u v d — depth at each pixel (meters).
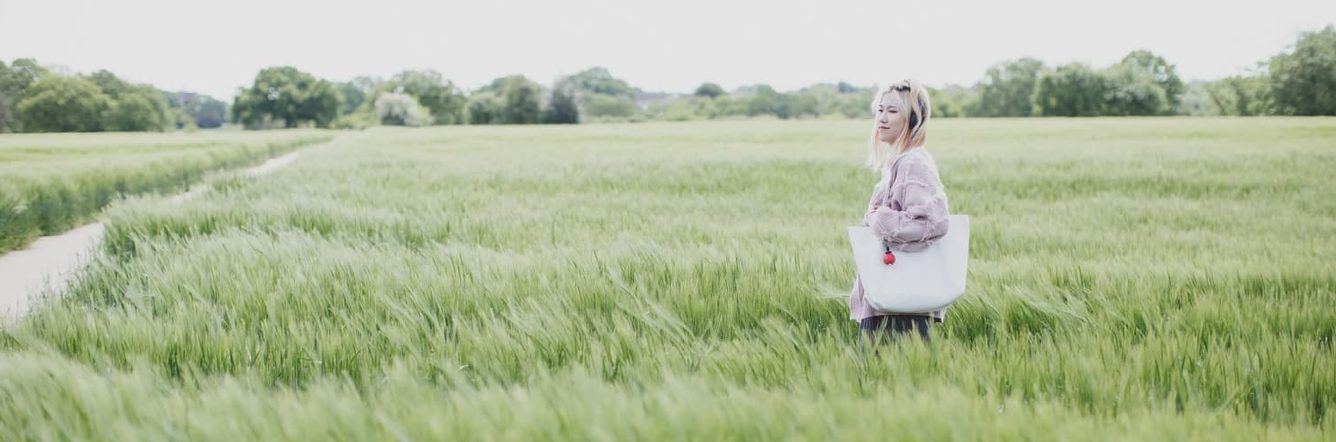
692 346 3.59
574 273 4.83
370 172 16.53
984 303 4.27
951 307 4.29
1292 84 58.69
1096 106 91.00
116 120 61.94
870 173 15.66
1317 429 2.52
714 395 2.42
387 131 68.50
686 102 132.12
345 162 19.92
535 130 59.62
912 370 2.99
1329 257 6.47
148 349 3.50
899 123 3.41
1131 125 42.88
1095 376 2.93
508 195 12.33
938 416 2.13
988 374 3.00
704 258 5.32
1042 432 2.13
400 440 2.00
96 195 12.60
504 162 20.17
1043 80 93.06
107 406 2.33
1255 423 2.50
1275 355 3.23
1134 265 5.64
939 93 103.94
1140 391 2.77
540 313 3.80
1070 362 3.08
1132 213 10.00
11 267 8.29
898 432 2.05
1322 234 8.33
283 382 3.42
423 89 127.19
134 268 5.47
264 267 5.17
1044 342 3.60
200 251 5.75
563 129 61.00
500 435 2.03
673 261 5.20
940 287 3.34
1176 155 19.84
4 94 52.66
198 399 2.49
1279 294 4.70
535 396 2.30
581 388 2.36
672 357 3.19
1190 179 13.84
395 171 16.84
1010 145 27.22
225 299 4.45
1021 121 56.81
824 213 10.36
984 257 6.76
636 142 35.22
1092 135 34.09
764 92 126.88
